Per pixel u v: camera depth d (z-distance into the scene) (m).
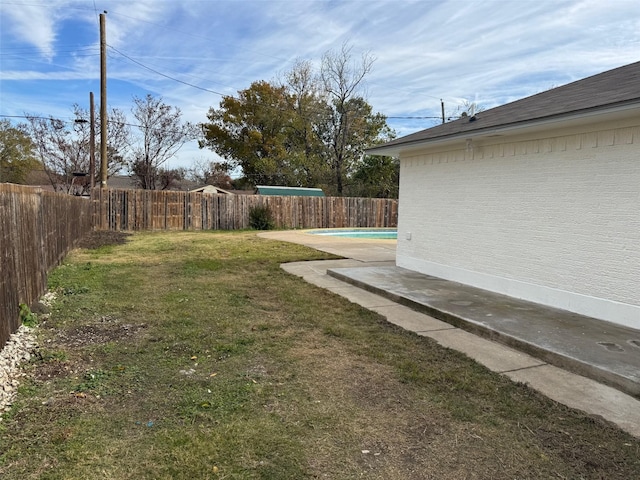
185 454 2.15
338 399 2.84
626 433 2.47
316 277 7.35
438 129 7.43
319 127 32.31
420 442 2.35
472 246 6.36
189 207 18.23
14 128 30.53
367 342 4.01
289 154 32.53
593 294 4.68
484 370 3.39
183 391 2.88
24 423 2.39
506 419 2.63
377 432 2.45
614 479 2.06
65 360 3.34
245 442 2.29
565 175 4.97
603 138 4.56
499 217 5.88
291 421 2.53
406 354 3.72
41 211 5.27
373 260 9.40
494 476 2.07
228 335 4.10
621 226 4.41
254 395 2.86
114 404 2.67
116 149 28.33
